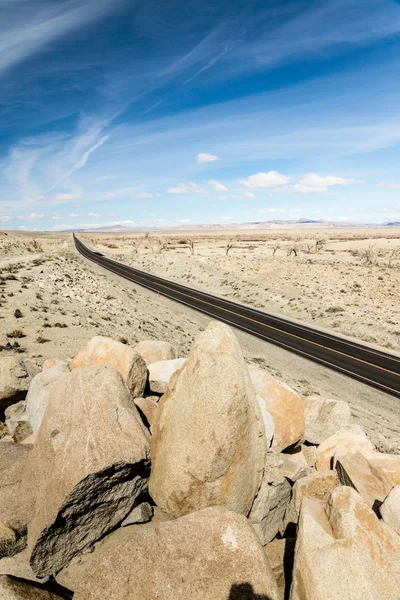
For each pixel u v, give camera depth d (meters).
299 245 125.06
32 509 4.54
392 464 6.93
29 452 5.65
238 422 4.64
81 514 4.30
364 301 43.94
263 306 45.94
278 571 4.53
